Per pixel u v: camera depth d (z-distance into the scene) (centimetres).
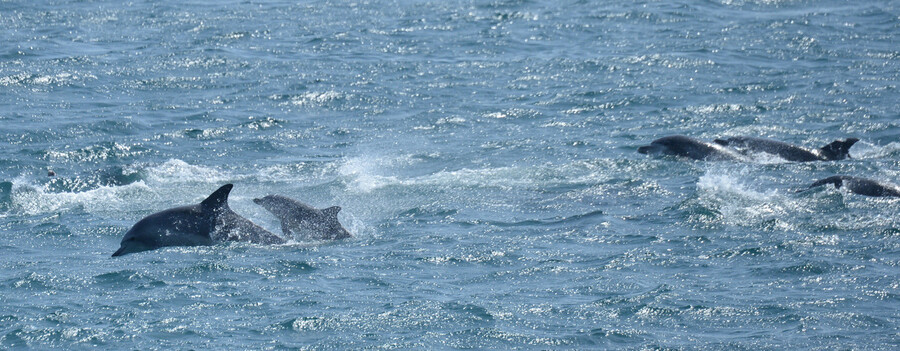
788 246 6688
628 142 10669
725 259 6469
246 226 7275
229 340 5191
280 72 14175
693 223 7394
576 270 6322
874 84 13200
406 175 9406
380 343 5144
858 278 5997
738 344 5050
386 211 8094
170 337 5228
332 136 11081
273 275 6291
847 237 6906
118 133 11012
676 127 11362
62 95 12669
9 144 10400
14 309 5650
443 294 5884
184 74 13988
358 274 6303
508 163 9806
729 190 8375
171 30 17362
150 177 9294
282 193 8738
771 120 11612
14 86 13025
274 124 11556
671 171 9300
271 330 5319
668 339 5150
